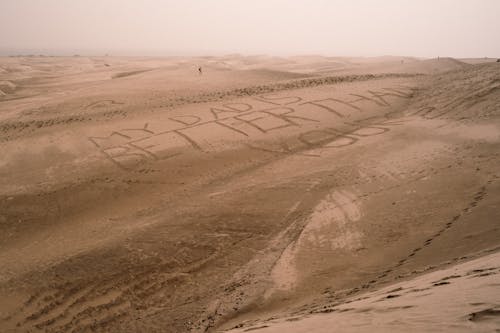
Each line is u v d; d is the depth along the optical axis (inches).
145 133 677.9
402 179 444.1
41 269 337.4
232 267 313.6
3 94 1326.3
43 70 2155.5
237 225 381.7
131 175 536.1
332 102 824.3
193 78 1185.4
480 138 555.8
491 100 716.7
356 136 645.9
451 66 1354.6
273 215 395.9
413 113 753.0
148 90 1003.9
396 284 200.7
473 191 369.4
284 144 631.2
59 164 572.1
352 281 253.0
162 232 380.5
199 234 369.7
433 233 298.4
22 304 294.0
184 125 710.5
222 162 572.4
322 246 322.3
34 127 728.3
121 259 337.7
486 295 116.0
